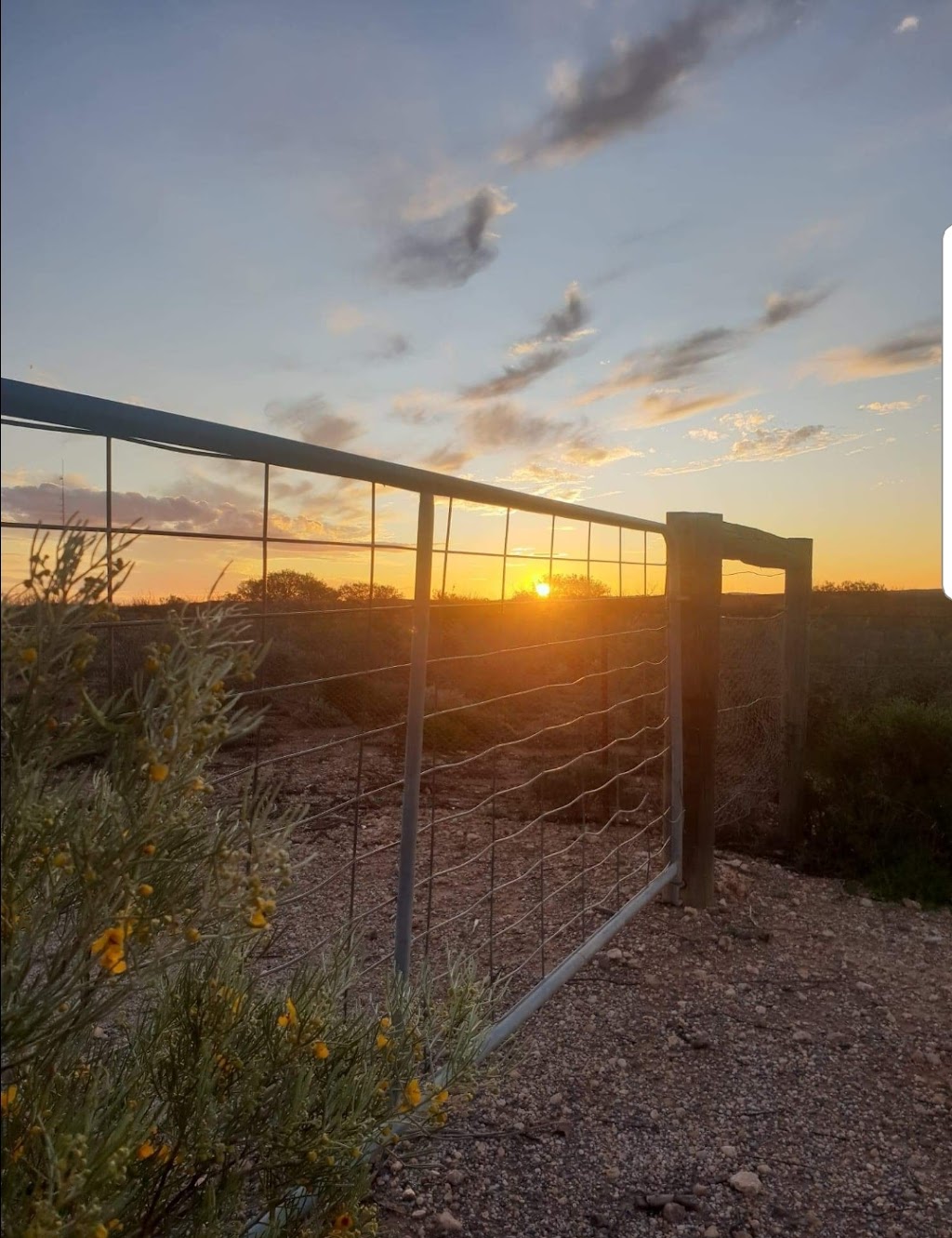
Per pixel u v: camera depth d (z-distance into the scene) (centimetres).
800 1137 310
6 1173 139
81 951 145
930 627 1202
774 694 702
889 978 447
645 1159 294
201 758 156
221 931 162
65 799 155
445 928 480
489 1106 318
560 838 657
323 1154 183
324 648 475
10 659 133
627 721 895
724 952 472
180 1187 178
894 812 625
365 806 706
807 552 671
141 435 179
